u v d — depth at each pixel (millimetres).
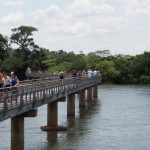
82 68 163000
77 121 54094
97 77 89688
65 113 62375
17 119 33000
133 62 166250
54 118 46969
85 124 51531
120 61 167375
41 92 36938
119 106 72562
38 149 36969
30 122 51969
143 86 140125
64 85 48844
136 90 115188
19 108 30656
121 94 99625
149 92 106500
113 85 147500
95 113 62688
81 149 37375
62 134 44438
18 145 32938
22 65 144625
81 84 65000
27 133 44625
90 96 82250
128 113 62531
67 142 40312
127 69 164000
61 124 51250
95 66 165500
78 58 177750
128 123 52500
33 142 40000
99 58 182250
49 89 40094
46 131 46000
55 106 46969
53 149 37125
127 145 39406
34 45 159625
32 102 33656
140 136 43844
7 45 157375
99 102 80312
